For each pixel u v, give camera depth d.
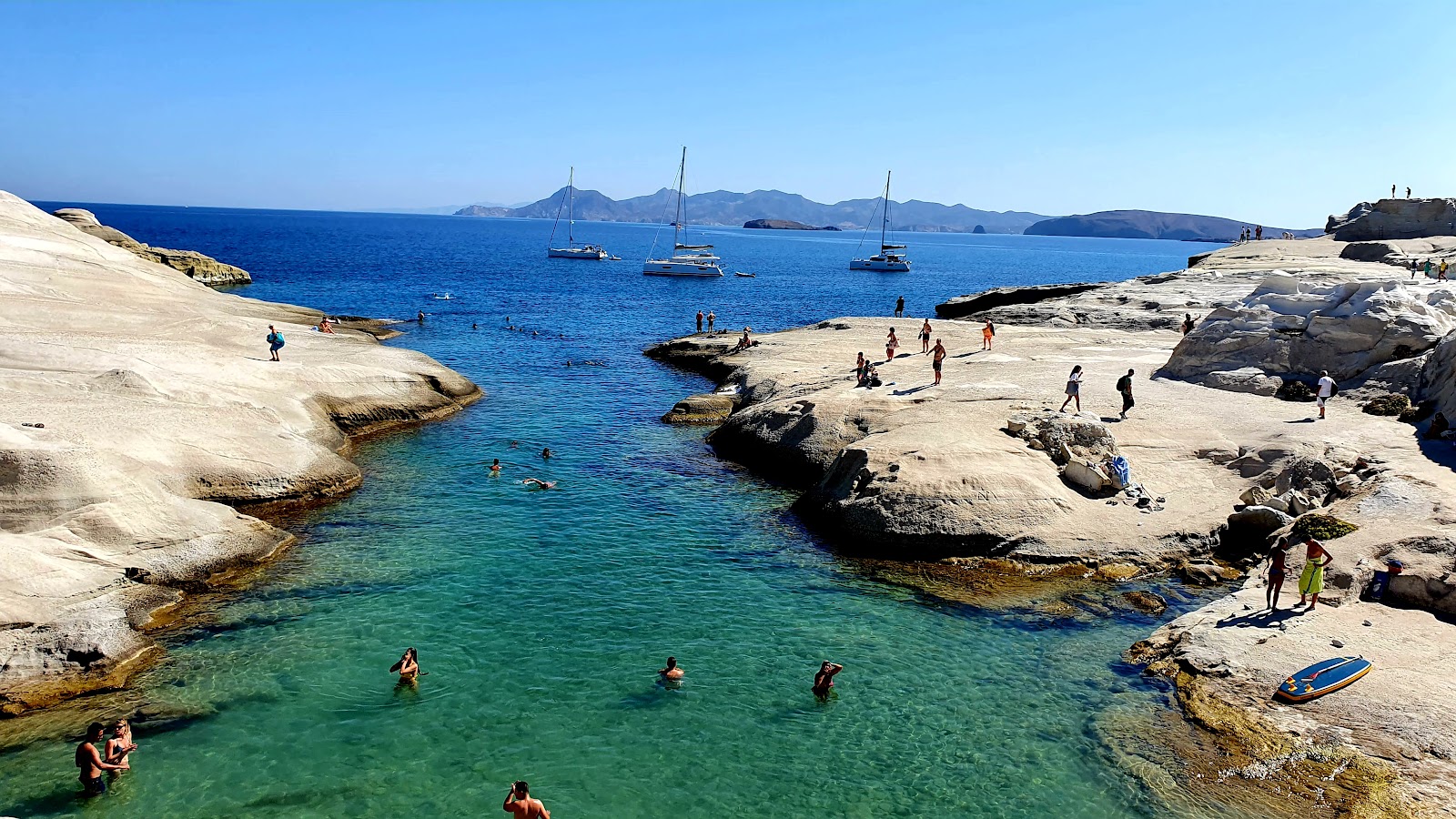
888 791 17.25
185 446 30.70
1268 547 26.61
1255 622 21.64
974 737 18.91
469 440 41.00
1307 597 22.44
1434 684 18.34
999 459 30.64
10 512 23.45
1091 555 26.97
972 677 21.23
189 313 54.44
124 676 20.55
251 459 31.69
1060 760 18.09
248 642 22.23
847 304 110.50
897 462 30.56
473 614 23.94
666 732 19.03
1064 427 32.50
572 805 16.69
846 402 38.56
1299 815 15.83
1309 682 18.83
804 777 17.64
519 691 20.39
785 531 30.55
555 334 76.00
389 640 22.50
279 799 16.66
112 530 24.27
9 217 61.81
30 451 24.39
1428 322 36.31
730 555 28.34
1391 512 25.05
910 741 18.81
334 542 28.52
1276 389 37.84
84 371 36.25
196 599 24.38
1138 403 36.91
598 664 21.61
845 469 32.06
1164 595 25.20
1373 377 36.28
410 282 119.88
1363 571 22.67
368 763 17.77
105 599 22.72
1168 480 30.61
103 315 48.97
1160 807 16.48
